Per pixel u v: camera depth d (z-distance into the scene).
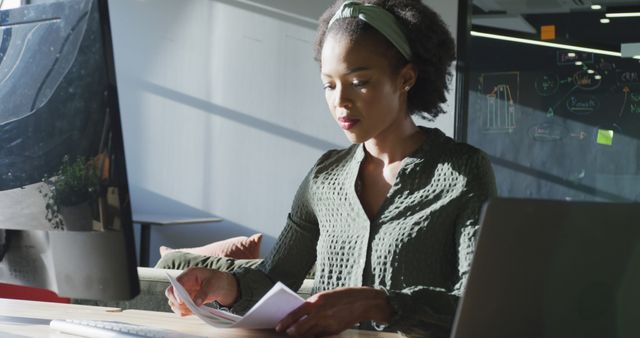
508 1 6.16
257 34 6.60
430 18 1.56
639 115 5.91
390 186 1.53
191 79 6.75
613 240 0.92
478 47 6.22
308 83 6.48
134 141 6.88
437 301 1.28
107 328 1.27
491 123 6.19
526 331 0.93
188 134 6.76
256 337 1.27
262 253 6.59
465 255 1.41
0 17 1.27
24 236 1.28
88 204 1.16
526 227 0.90
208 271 1.49
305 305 1.21
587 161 6.04
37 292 2.30
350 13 1.50
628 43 5.95
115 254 1.15
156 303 2.49
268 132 6.58
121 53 6.90
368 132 1.50
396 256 1.46
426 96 1.60
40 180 1.21
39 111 1.21
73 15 1.16
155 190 6.84
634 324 0.94
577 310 0.93
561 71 6.08
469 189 1.45
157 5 6.82
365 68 1.47
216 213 6.70
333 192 1.58
